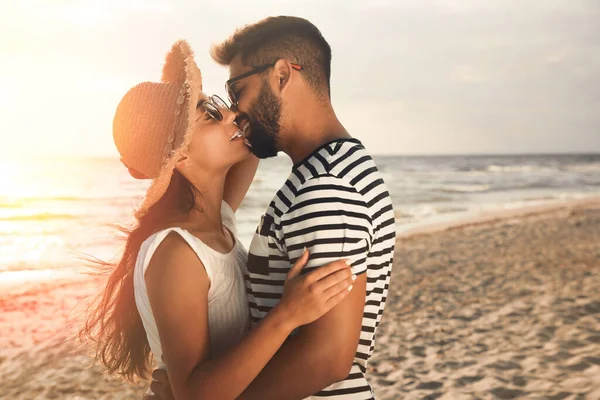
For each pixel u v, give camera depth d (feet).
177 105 5.71
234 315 5.74
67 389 17.79
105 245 47.44
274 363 5.04
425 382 17.20
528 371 17.31
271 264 5.33
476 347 20.01
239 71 5.75
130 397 17.28
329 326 4.87
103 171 182.50
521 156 465.47
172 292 5.17
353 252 4.86
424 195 106.01
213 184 6.05
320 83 5.65
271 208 5.27
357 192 4.99
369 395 5.52
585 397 15.17
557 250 41.24
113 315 6.41
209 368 5.02
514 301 26.11
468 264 37.04
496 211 77.05
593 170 215.31
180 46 5.90
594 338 19.83
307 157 5.28
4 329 24.03
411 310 25.76
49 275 35.81
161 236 5.28
